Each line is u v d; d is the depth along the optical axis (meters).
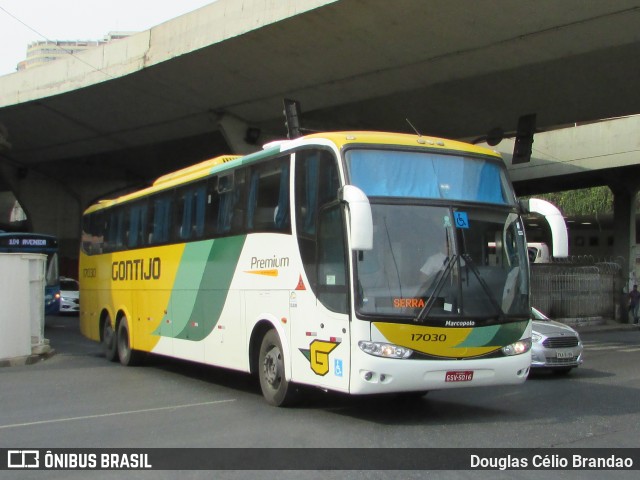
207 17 20.50
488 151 9.25
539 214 9.32
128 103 26.75
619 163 32.53
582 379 13.49
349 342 7.88
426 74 20.38
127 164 39.75
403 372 7.79
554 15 16.50
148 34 22.59
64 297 33.56
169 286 13.09
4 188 48.59
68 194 44.03
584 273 35.53
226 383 12.38
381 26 17.92
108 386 12.04
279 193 9.66
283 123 26.45
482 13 16.75
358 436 7.75
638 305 36.03
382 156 8.50
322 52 19.73
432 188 8.56
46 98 27.28
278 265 9.52
